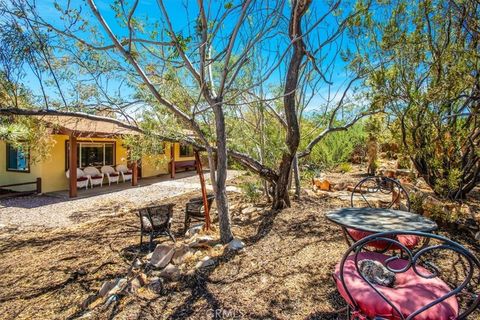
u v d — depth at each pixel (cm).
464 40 453
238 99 532
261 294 274
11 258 421
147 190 1027
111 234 522
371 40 471
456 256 321
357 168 1023
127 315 254
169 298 277
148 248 438
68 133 838
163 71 423
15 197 903
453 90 443
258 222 484
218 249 374
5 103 384
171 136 433
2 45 319
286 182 526
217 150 396
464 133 473
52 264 393
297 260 334
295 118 475
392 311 181
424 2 431
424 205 430
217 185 396
